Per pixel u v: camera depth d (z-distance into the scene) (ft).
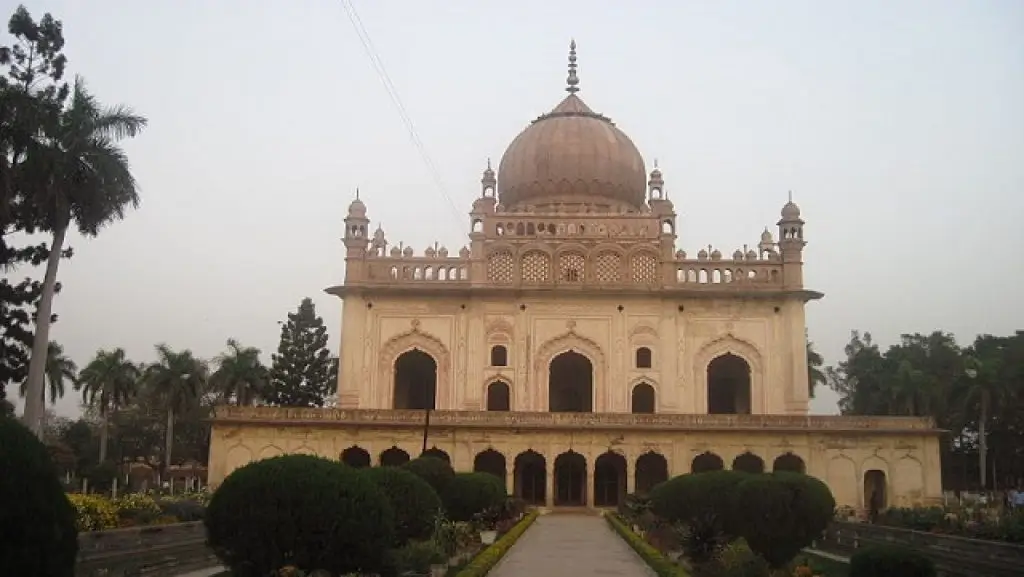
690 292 138.00
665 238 140.56
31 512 25.62
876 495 129.90
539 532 95.55
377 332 138.62
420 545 58.80
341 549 39.99
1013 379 172.76
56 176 86.94
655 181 152.15
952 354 198.49
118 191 92.02
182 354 177.68
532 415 127.03
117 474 151.64
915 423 126.72
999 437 186.80
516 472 136.26
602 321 138.51
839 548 87.92
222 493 40.14
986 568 67.46
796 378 134.72
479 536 78.48
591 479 126.11
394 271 140.56
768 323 137.80
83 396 180.45
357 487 41.11
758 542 59.26
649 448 126.21
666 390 135.95
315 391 209.77
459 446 126.31
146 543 74.38
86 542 65.67
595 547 78.95
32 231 92.99
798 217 139.33
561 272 141.08
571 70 171.42
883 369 203.10
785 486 58.54
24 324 102.47
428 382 156.56
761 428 125.90
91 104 93.35
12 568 25.22
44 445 28.02
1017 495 116.88
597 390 136.46
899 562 43.80
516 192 155.74
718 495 65.46
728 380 156.87
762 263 139.44
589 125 158.51
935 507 108.88
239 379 177.37
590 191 153.07
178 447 224.12
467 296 139.23
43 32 98.84
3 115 86.79
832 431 125.90
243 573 40.06
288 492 39.65
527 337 138.00
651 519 91.20
